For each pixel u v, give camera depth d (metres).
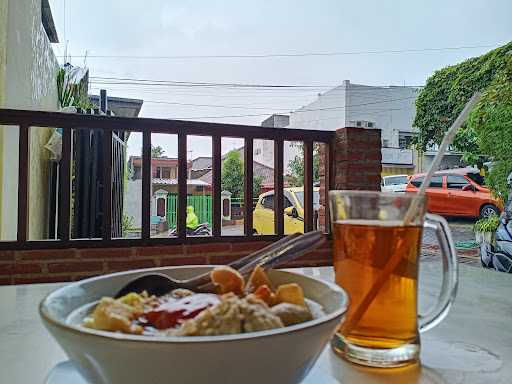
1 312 0.84
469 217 4.45
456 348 0.65
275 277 0.62
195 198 5.27
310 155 3.00
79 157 3.70
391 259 0.58
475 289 1.04
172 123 2.67
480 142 4.29
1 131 2.73
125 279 0.59
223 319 0.39
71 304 0.51
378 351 0.58
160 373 0.36
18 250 2.40
